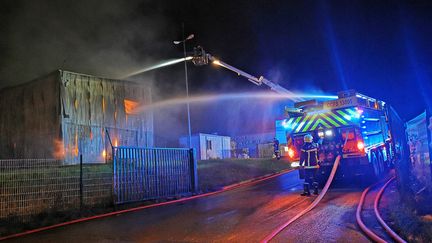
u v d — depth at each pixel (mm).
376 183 12602
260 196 11398
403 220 6156
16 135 17844
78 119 16969
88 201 10727
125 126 19062
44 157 16594
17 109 18016
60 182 11422
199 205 10500
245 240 5945
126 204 11133
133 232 7152
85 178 12203
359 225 6492
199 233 6664
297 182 14852
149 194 12023
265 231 6473
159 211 9891
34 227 8242
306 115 12789
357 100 12195
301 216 7637
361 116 12180
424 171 10633
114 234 7070
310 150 11039
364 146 11992
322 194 9398
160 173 12578
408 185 8156
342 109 12258
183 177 13469
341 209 8203
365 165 12266
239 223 7332
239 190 13859
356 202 9016
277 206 9164
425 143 10773
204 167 19875
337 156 11898
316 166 10930
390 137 15445
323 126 12477
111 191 11227
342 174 12656
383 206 8305
